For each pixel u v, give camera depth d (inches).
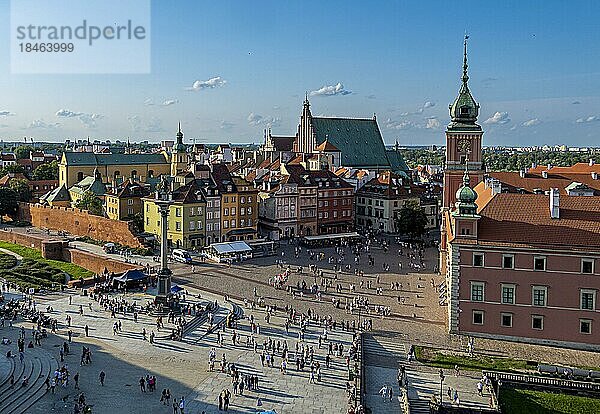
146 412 2790.4
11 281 5285.4
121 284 5083.7
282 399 2970.0
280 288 5157.5
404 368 3376.0
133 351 3609.7
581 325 3681.1
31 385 3021.7
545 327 3745.1
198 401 2925.7
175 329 3976.4
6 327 4001.0
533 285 3737.7
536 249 3700.8
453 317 3922.2
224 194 7214.6
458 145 6058.1
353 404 2891.2
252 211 7534.5
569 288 3681.1
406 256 6742.1
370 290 5123.0
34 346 3609.7
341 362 3479.3
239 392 3041.3
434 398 2915.8
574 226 3750.0
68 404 2839.6
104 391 3014.3
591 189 5659.5
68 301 4692.4
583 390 3051.2
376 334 3959.2
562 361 3479.3
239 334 3961.6
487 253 3799.2
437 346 3725.4
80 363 3378.4
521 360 3481.8
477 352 3617.1
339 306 4618.6
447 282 4426.7
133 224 7180.1
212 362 3361.2
